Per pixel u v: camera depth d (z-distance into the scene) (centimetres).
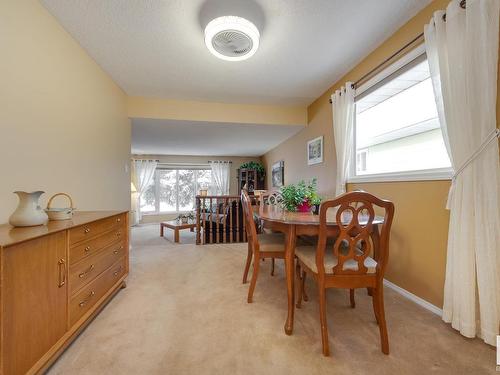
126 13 182
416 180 187
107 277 179
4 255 91
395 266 208
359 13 184
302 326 154
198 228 391
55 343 119
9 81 142
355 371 116
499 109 133
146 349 132
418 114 214
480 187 134
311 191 217
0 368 89
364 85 246
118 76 284
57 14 181
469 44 138
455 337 141
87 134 234
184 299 192
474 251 138
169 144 562
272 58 247
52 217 149
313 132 373
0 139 137
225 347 133
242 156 773
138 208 677
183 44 222
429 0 173
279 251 189
